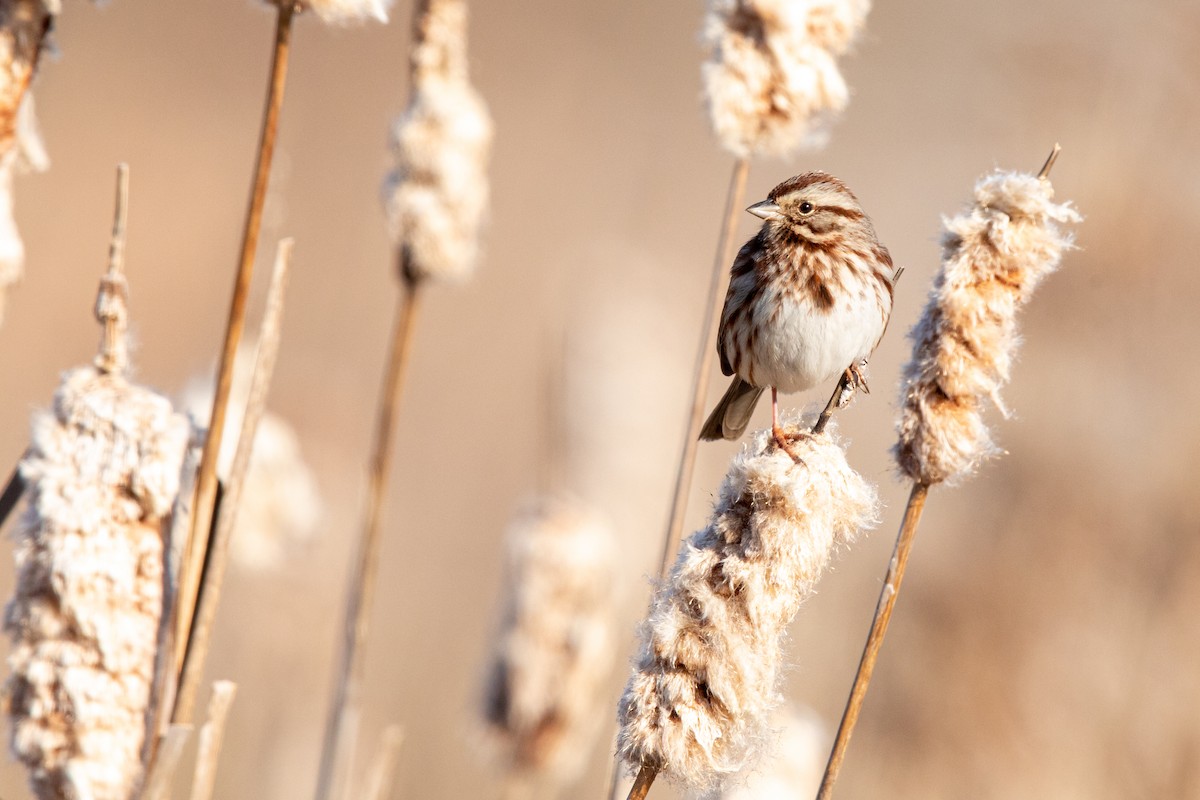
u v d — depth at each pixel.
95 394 5.82
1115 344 14.22
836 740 5.74
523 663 10.07
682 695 5.43
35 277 19.45
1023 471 13.90
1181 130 14.77
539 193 24.66
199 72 25.28
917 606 13.47
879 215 23.16
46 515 5.73
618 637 11.84
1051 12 15.83
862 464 16.97
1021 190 5.64
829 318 8.26
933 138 24.39
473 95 8.20
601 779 12.51
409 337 8.11
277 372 14.01
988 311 5.65
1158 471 13.71
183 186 22.25
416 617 15.63
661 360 13.94
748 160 7.74
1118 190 14.41
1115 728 12.81
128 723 5.75
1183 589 13.35
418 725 13.74
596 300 14.12
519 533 10.34
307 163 23.05
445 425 19.45
